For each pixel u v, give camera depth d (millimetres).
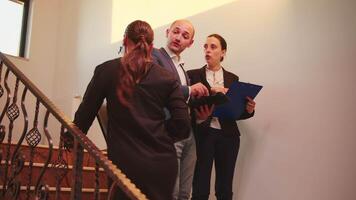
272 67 3367
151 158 1681
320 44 3119
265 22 3506
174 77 1893
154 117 1786
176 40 2512
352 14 2984
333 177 2848
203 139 2838
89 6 5504
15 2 5637
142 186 1646
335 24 3066
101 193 3145
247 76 3523
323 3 3168
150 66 1834
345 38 2988
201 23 4020
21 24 5656
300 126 3098
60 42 5781
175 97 1861
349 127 2836
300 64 3203
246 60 3562
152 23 4598
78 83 5328
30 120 5305
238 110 2830
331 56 3037
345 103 2889
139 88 1774
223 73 3062
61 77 5613
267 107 3322
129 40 1863
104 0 5305
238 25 3699
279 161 3154
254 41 3543
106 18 5199
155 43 4473
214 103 2545
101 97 1814
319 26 3156
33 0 5727
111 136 1747
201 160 2811
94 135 4867
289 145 3125
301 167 3025
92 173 3246
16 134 5125
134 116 1724
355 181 2734
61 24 5852
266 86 3369
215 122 2881
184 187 2367
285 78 3266
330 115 2951
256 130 3348
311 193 2936
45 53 5719
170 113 1887
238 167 3385
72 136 1881
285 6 3398
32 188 2744
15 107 2463
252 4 3637
